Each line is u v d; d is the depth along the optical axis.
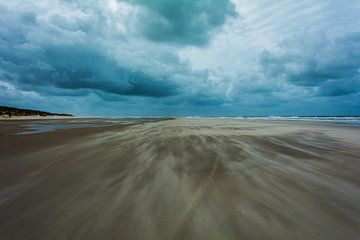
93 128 14.23
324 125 16.81
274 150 5.96
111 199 2.71
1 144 7.15
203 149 6.07
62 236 1.92
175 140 7.85
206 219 2.19
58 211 2.41
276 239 1.87
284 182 3.35
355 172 3.91
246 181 3.38
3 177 3.66
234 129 12.77
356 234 1.96
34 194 2.92
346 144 7.06
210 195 2.82
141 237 1.89
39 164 4.50
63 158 5.04
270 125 16.92
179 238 1.87
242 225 2.08
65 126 16.72
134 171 3.93
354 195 2.86
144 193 2.89
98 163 4.55
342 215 2.31
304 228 2.04
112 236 1.91
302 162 4.63
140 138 8.48
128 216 2.27
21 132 11.39
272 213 2.33
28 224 2.14
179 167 4.19
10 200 2.73
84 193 2.92
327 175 3.73
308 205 2.54
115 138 8.55
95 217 2.26
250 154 5.42
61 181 3.43
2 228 2.08
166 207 2.47
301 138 8.48
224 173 3.80
